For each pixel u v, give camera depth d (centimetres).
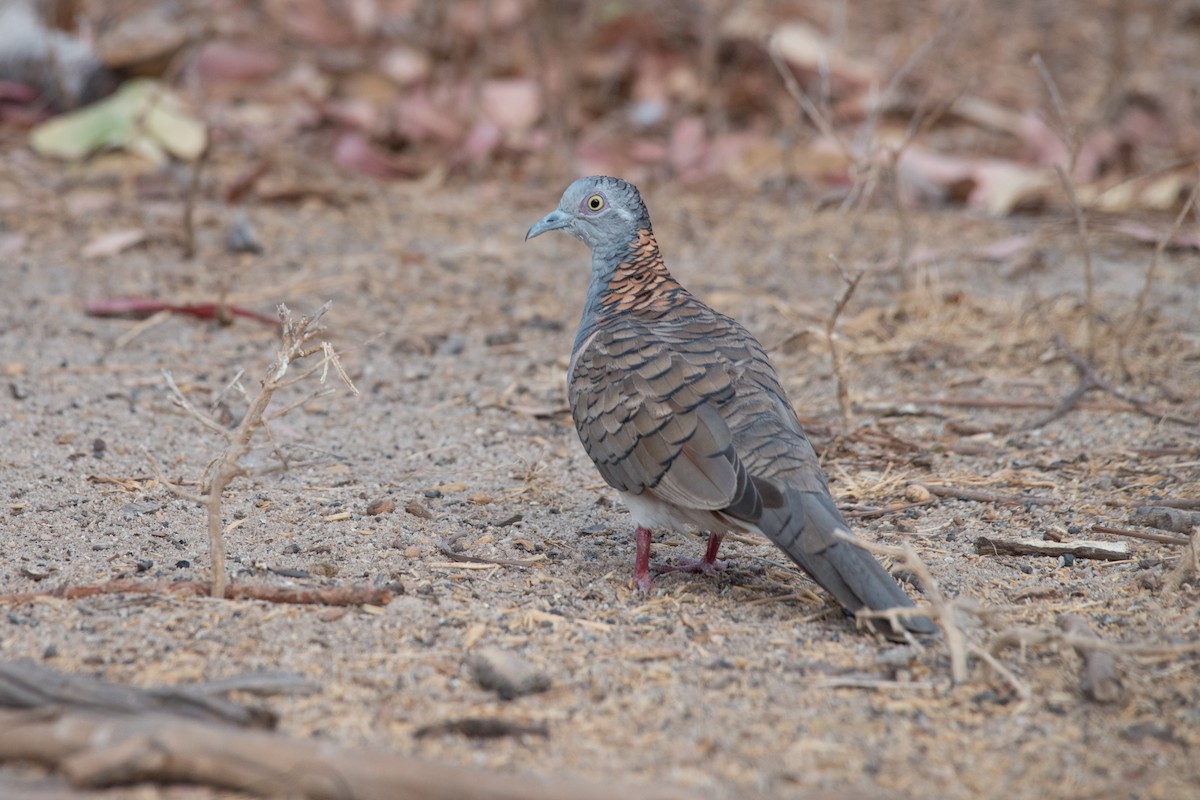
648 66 2097
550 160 1847
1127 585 844
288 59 2125
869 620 748
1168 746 664
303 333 766
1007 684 718
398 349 1327
